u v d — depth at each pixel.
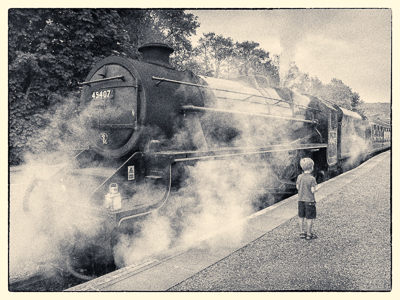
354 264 4.14
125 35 10.05
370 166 12.25
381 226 5.46
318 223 5.61
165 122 4.92
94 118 5.31
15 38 8.73
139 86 4.71
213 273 3.81
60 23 9.13
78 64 9.38
